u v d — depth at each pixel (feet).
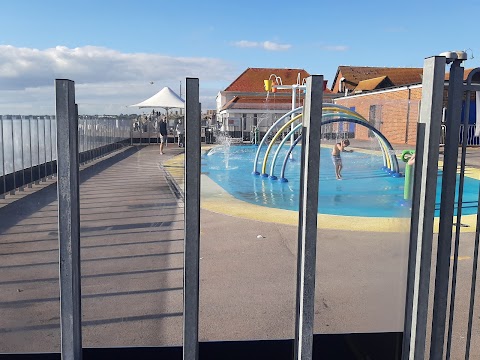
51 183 36.11
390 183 39.68
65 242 6.95
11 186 31.07
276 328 11.99
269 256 18.10
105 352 9.36
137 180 40.04
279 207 29.30
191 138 6.59
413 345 7.73
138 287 14.66
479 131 7.59
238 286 14.88
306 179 6.81
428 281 7.50
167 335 11.61
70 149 6.88
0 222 23.16
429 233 7.40
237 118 105.09
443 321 7.89
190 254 6.88
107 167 50.31
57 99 6.60
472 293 8.34
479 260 16.97
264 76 199.41
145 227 22.61
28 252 18.08
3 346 10.78
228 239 20.61
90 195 32.27
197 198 6.77
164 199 30.66
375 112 79.20
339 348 9.70
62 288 7.06
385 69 184.44
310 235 6.95
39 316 12.43
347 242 19.65
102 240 20.15
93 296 13.96
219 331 11.82
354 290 14.15
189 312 7.01
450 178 7.51
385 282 10.51
